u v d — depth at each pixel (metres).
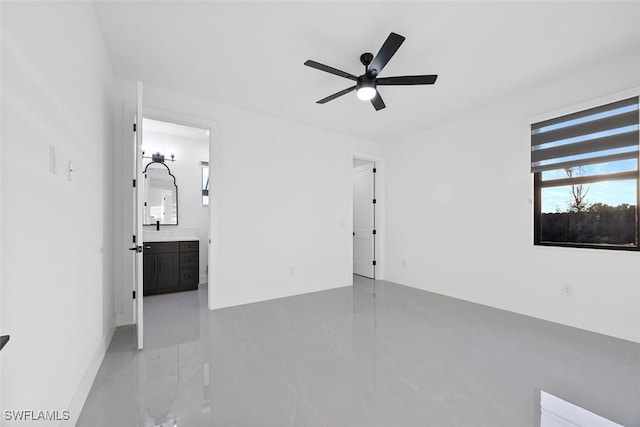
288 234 3.86
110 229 2.53
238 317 2.98
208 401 1.59
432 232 4.12
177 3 1.80
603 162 2.52
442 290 3.96
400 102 3.28
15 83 0.91
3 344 0.74
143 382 1.77
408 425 1.40
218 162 3.28
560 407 1.54
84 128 1.67
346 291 4.12
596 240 2.62
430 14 1.89
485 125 3.45
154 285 3.94
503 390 1.70
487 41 2.18
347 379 1.81
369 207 5.15
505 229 3.24
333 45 2.24
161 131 4.43
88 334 1.71
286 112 3.58
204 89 2.97
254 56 2.39
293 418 1.46
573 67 2.55
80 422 1.42
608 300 2.49
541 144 2.93
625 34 2.09
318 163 4.17
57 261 1.24
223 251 3.31
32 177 1.02
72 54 1.45
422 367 1.96
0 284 0.82
